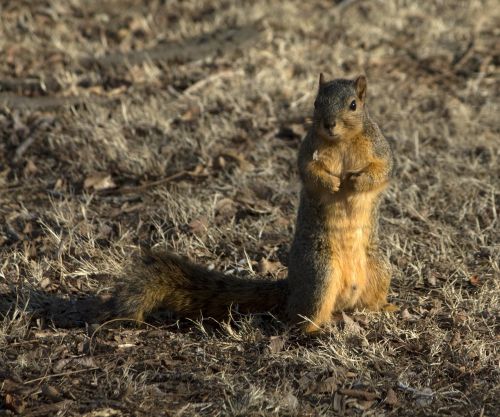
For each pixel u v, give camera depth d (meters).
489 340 9.15
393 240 11.44
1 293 10.29
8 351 8.98
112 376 8.48
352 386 8.31
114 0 20.88
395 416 7.85
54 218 12.10
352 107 9.30
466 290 10.32
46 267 10.89
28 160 13.83
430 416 7.83
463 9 20.28
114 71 16.97
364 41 18.56
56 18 19.66
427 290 10.45
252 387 8.05
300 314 9.41
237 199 12.64
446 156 13.75
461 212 12.11
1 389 8.25
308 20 19.53
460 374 8.49
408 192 12.67
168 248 11.40
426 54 17.97
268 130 14.74
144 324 9.55
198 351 8.97
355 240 9.51
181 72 16.89
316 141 9.45
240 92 15.97
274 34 18.75
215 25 19.20
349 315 9.84
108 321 9.32
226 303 9.69
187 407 7.90
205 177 13.37
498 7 20.52
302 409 7.90
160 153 14.04
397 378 8.44
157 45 18.20
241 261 11.06
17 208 12.60
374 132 9.57
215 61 17.45
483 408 7.84
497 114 15.33
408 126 14.85
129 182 13.34
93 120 14.80
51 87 16.19
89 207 12.58
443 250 11.14
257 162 13.77
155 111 15.08
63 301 10.16
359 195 9.36
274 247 11.48
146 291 9.50
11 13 19.72
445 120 15.16
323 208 9.37
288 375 8.50
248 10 19.69
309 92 15.99
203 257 11.24
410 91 16.41
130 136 14.56
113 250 11.35
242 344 9.11
